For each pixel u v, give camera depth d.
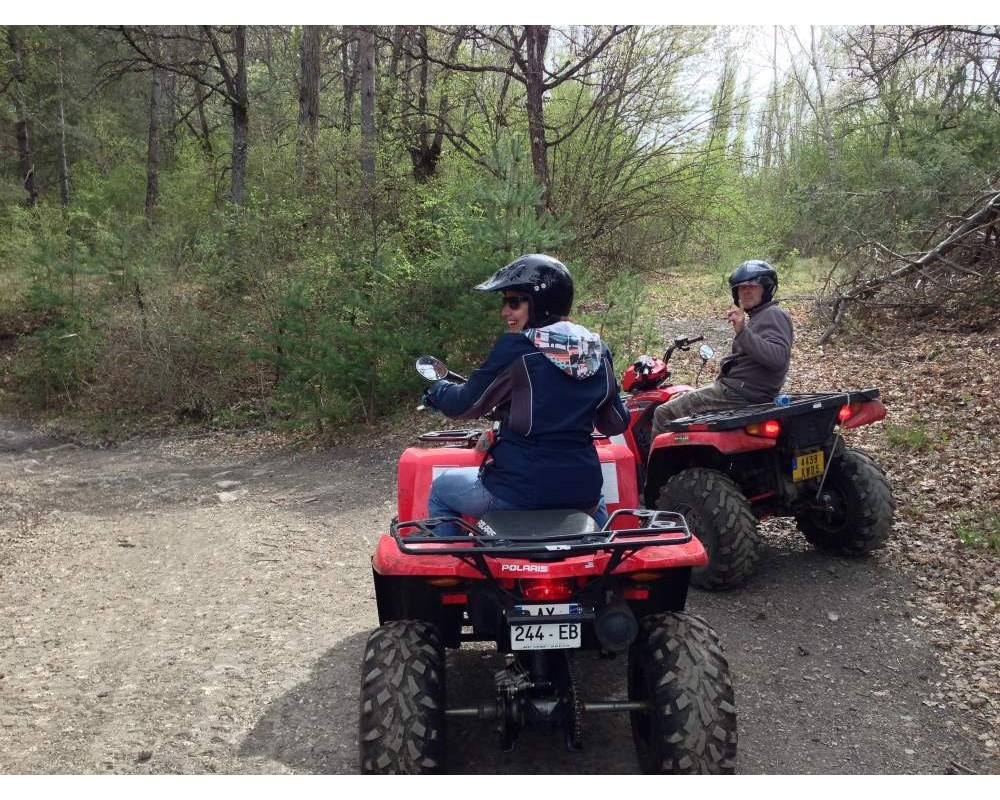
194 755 3.67
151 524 8.23
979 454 6.77
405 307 11.32
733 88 18.77
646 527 2.96
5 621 5.60
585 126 18.62
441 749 2.82
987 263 11.51
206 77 32.03
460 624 3.39
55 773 3.56
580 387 3.11
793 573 5.33
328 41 23.77
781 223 20.02
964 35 15.06
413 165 17.69
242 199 21.48
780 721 3.77
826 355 10.58
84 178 34.12
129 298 15.70
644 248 20.16
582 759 3.46
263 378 14.55
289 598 5.71
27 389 16.62
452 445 4.43
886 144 20.25
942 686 4.01
